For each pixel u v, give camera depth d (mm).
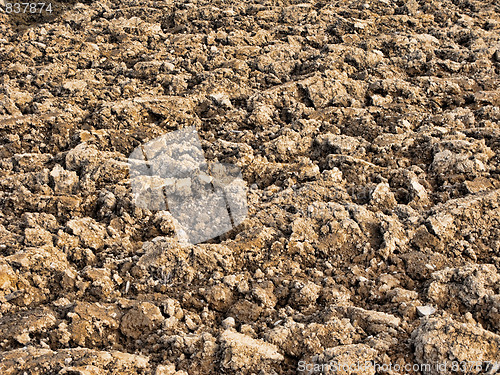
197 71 5758
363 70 5812
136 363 2773
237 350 2779
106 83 5566
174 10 7270
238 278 3359
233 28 6664
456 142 4367
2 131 4754
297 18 6973
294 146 4625
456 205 3734
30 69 5738
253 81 5566
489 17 7195
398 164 4371
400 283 3311
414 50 6012
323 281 3336
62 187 4074
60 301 3148
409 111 5051
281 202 3951
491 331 2949
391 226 3598
